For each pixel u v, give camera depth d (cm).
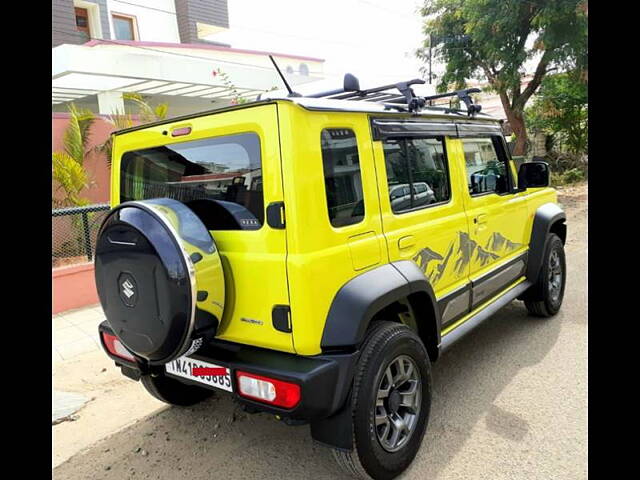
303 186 238
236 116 252
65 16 1387
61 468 317
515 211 455
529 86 1509
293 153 236
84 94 1227
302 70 1884
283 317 242
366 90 338
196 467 309
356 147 274
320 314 243
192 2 1756
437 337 320
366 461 259
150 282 239
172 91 1294
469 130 393
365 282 261
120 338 263
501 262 435
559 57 1331
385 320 295
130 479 303
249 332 256
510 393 367
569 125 1856
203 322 244
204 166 275
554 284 513
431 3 1523
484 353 438
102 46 1234
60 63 991
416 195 325
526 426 325
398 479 280
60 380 449
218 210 266
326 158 253
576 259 744
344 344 245
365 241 271
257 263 246
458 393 372
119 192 334
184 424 361
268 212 241
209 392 401
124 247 246
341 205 260
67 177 824
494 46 1345
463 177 379
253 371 244
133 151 319
